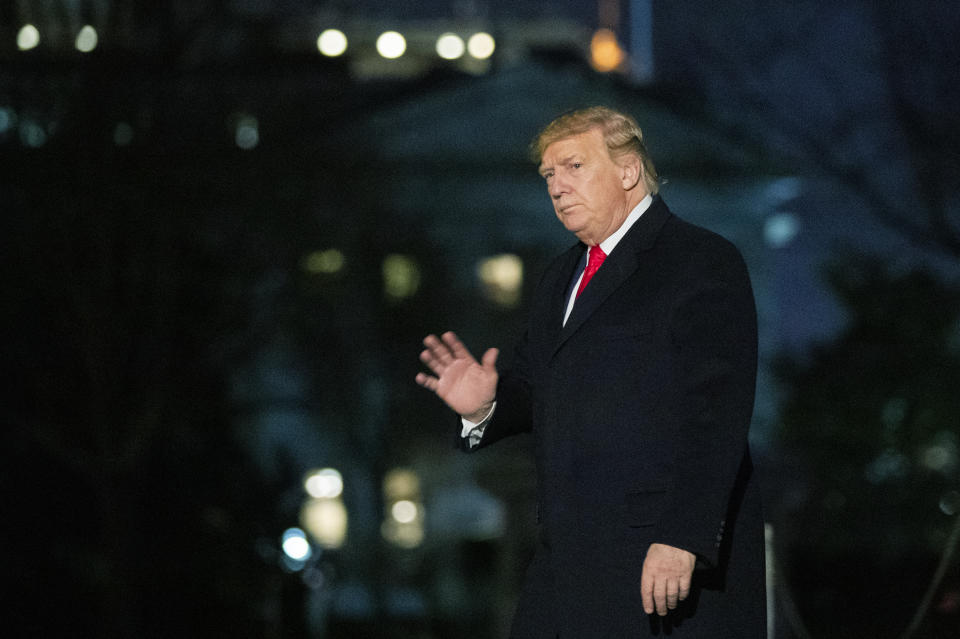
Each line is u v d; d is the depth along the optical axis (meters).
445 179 56.31
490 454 30.25
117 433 28.22
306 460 50.91
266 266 30.75
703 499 5.82
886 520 42.19
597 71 57.81
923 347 43.47
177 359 29.42
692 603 6.11
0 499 28.48
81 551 28.56
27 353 28.47
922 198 18.39
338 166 33.94
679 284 6.21
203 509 29.94
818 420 43.50
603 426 6.21
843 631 29.75
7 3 26.77
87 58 26.64
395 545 54.22
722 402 5.96
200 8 27.77
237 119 29.55
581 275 6.69
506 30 62.94
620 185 6.44
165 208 27.97
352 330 49.41
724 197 57.50
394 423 52.75
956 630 7.70
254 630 29.47
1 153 26.92
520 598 6.57
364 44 61.59
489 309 56.41
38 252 27.53
